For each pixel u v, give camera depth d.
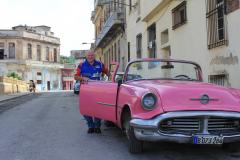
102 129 10.11
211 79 12.50
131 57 25.20
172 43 16.47
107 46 38.59
